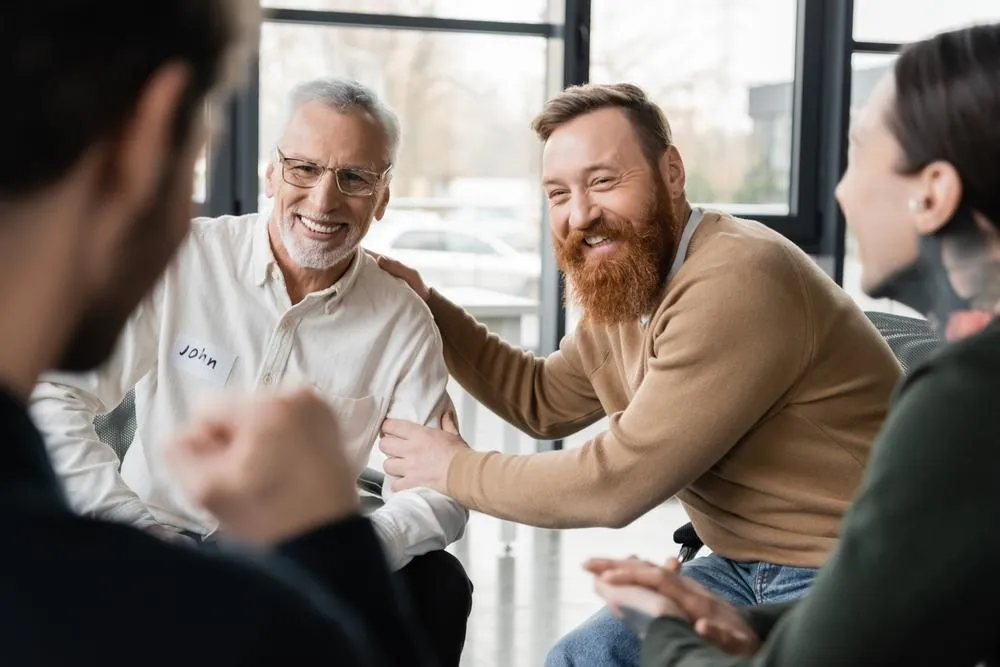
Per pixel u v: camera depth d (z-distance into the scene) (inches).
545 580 164.1
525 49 194.7
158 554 16.9
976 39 40.7
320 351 92.9
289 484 21.4
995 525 35.8
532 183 197.2
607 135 85.5
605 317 86.3
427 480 86.2
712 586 82.9
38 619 15.9
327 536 20.7
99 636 15.9
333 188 89.4
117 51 17.0
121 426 93.0
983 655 37.7
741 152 206.4
